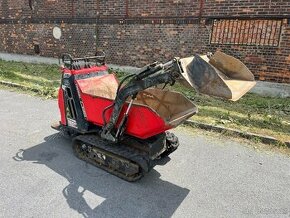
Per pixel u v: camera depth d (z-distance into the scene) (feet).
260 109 23.26
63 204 11.18
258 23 26.91
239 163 15.11
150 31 32.73
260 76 27.94
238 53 28.45
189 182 13.15
